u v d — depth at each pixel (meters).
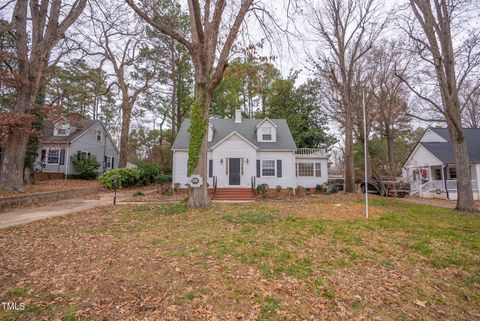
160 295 3.19
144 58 22.81
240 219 7.39
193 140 9.73
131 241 5.34
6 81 11.31
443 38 11.06
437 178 22.08
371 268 4.21
